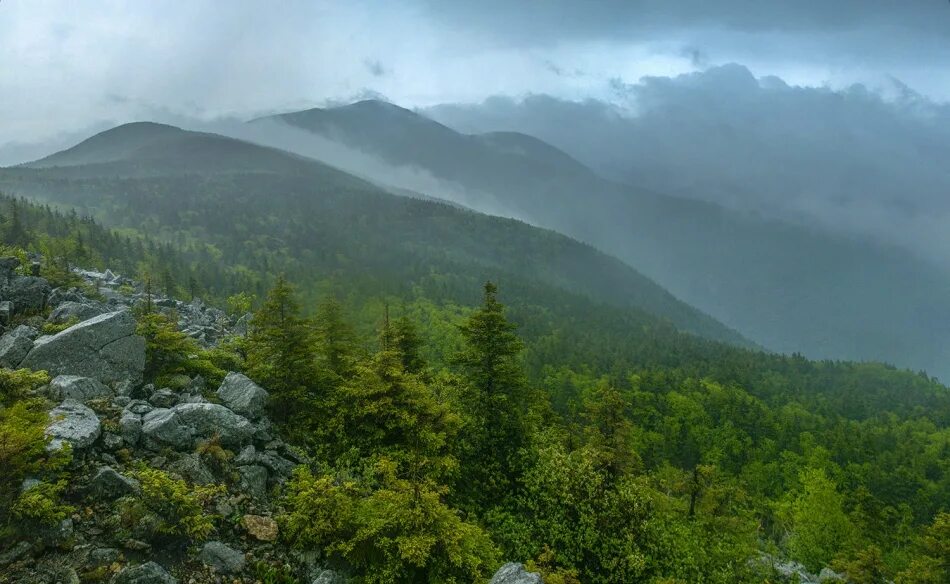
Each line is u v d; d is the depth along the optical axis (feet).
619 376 354.13
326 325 82.84
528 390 90.99
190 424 53.36
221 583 40.47
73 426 45.03
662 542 76.18
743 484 217.56
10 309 68.08
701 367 447.42
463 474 77.41
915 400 485.15
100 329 57.77
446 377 87.97
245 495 49.67
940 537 100.58
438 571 48.44
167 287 295.28
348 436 65.57
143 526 39.83
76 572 35.45
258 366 68.03
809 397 428.97
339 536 48.37
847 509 200.34
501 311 86.12
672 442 282.56
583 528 72.90
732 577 82.84
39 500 36.83
